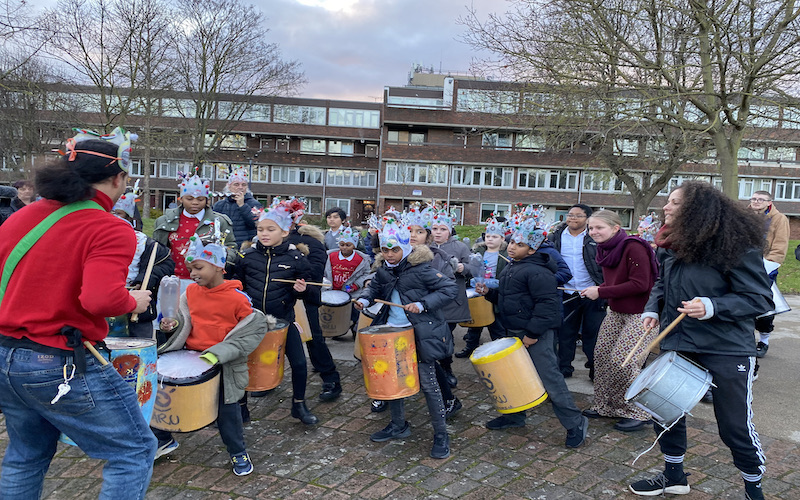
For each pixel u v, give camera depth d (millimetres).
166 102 34656
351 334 7219
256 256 4180
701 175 27562
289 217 4281
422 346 3791
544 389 3855
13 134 24234
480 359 3822
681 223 2924
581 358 6324
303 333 4637
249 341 3344
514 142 42219
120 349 2736
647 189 25031
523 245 3953
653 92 11500
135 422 2305
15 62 14750
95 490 3225
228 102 41531
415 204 6344
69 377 2098
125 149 2271
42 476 2391
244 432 4062
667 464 3186
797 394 4926
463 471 3482
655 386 2885
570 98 11883
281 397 4789
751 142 17672
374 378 3740
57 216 2127
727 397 2857
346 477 3396
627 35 11977
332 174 50969
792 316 9078
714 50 10375
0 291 2123
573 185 42000
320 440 3941
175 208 4816
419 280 3904
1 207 6770
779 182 40562
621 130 12344
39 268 2082
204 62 31094
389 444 3881
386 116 42094
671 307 3053
